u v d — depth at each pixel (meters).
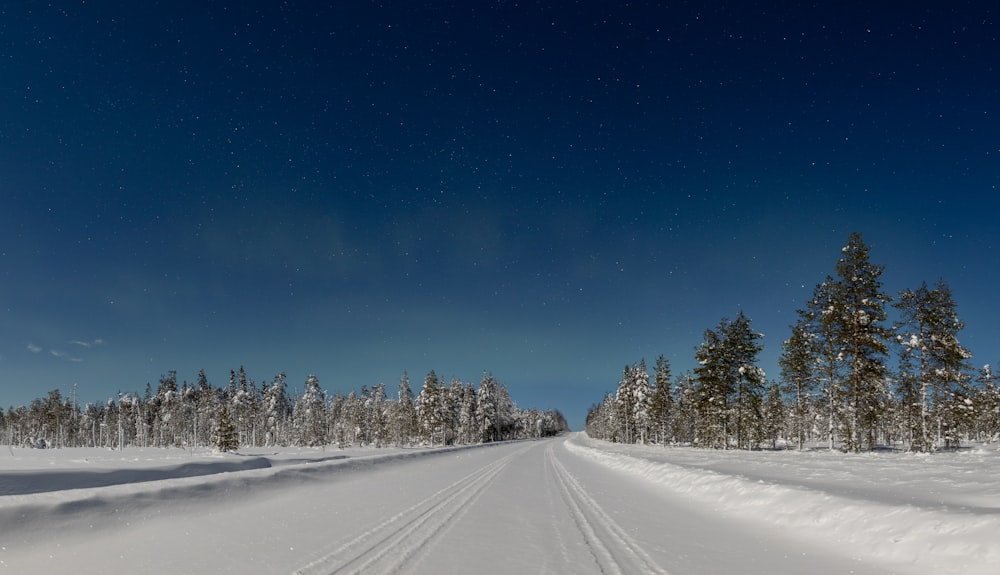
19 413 112.75
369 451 52.44
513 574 6.14
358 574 6.13
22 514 7.83
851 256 29.81
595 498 13.91
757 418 42.53
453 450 49.50
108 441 109.88
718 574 6.13
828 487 10.55
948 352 28.84
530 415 179.12
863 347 28.78
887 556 6.63
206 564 6.59
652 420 74.94
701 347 44.47
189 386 116.56
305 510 11.37
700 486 14.13
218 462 24.97
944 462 15.04
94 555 7.04
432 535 8.58
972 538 6.06
